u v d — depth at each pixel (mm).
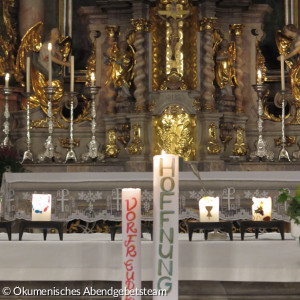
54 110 13602
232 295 3676
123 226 3051
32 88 13617
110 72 13680
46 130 13461
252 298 3662
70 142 12750
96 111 13805
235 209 7398
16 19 13930
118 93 13625
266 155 13070
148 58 13320
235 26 13625
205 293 3697
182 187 7473
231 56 13555
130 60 13555
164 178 2840
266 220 4406
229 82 13430
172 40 13062
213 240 3910
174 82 13117
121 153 13383
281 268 3654
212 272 3660
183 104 13086
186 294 3699
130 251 3033
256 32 13828
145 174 7863
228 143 13344
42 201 4469
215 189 7418
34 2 13859
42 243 3705
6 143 12977
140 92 13133
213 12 13250
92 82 12727
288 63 13750
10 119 13555
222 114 12992
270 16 13969
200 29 13258
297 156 13117
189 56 13320
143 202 7660
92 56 13938
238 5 13523
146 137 13070
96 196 7621
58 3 14211
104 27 13938
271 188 7363
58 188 7652
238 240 3953
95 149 12969
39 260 3693
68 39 13969
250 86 13711
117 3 13500
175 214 2840
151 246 3705
